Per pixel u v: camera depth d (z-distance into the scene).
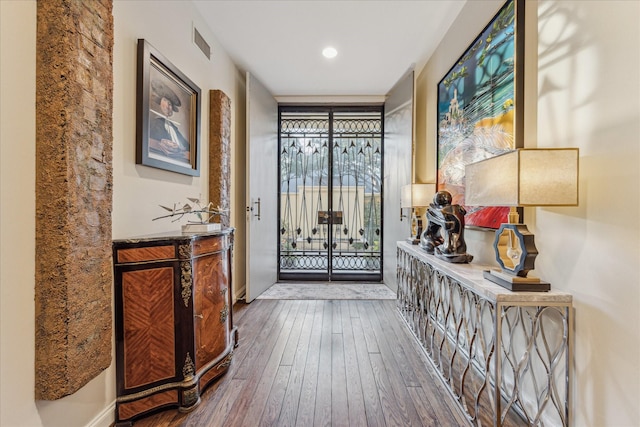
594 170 1.23
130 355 1.59
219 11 2.54
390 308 3.34
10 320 1.12
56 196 1.20
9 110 1.10
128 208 1.70
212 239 1.96
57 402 1.28
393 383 1.92
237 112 3.60
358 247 4.64
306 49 3.14
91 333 1.34
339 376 2.00
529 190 1.28
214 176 2.85
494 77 1.93
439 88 2.93
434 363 2.11
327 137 4.59
